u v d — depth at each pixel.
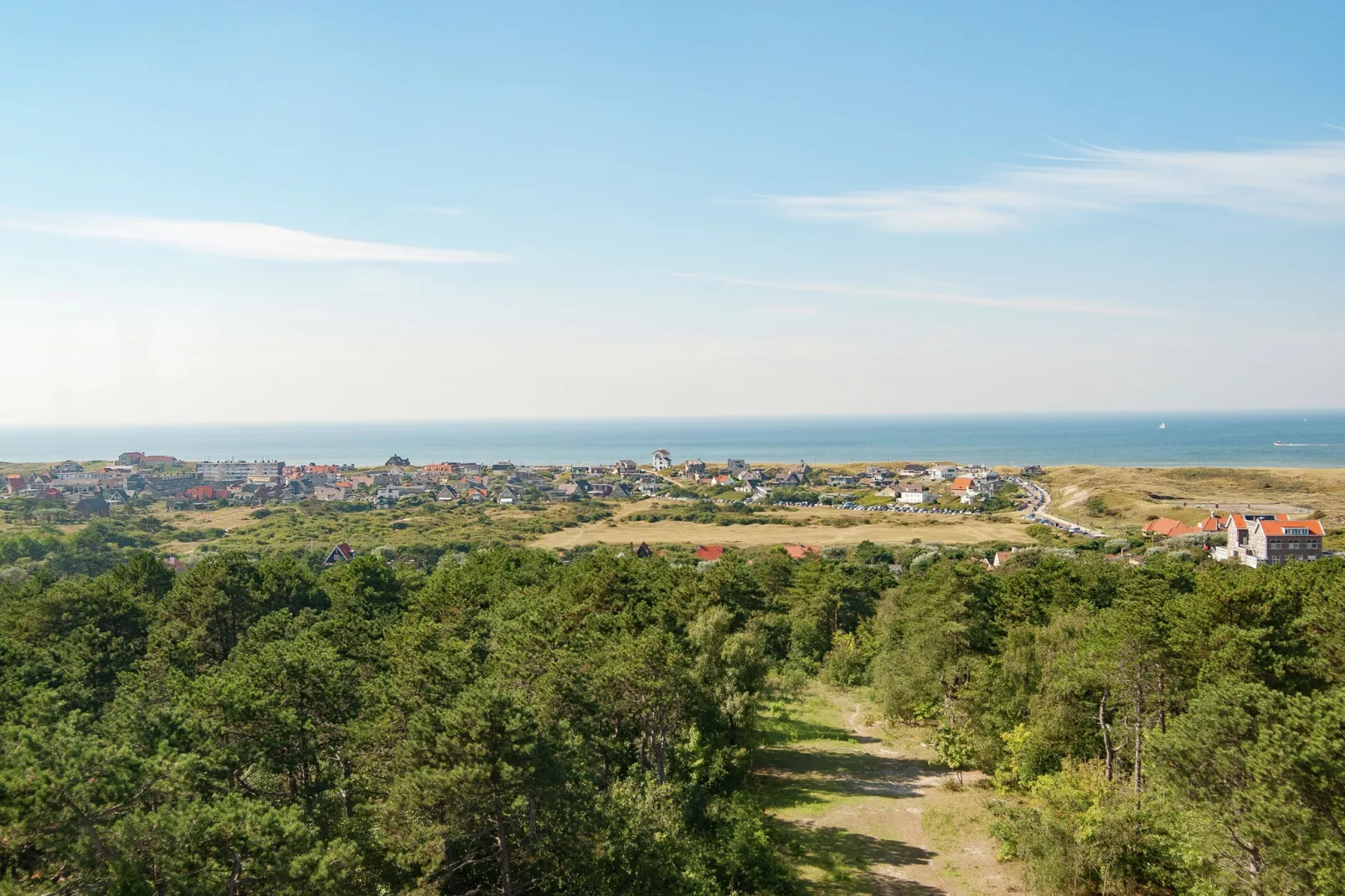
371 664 51.88
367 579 82.62
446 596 67.50
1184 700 41.09
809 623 95.00
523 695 35.31
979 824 46.72
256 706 34.19
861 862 42.22
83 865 23.28
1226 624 41.12
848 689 83.19
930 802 50.59
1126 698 43.44
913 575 119.00
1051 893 37.78
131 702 34.28
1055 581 76.88
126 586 73.75
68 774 24.20
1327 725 27.97
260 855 24.88
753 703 54.72
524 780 30.20
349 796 34.97
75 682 47.28
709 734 52.28
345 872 25.95
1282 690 39.09
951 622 66.75
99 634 54.62
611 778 44.34
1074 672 48.53
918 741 64.44
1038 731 49.66
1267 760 27.97
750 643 56.94
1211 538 161.00
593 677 44.47
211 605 64.25
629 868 33.28
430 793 28.88
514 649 46.38
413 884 31.08
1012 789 51.03
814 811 49.12
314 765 36.88
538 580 88.06
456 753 30.25
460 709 31.23
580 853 32.41
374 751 36.38
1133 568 82.19
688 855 36.75
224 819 24.98
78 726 35.00
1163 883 36.94
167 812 25.12
